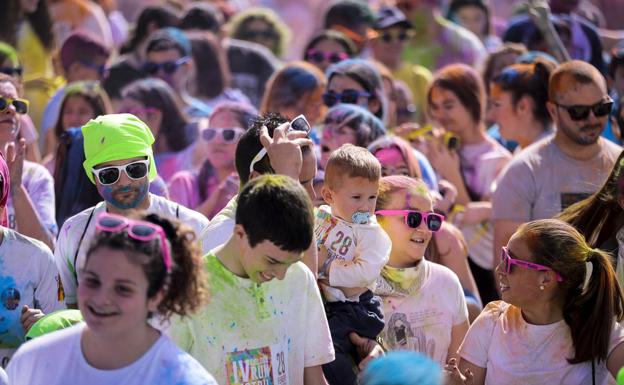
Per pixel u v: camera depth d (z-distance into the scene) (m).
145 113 14.73
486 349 8.78
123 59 18.27
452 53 19.91
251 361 7.42
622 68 14.70
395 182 9.51
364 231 8.80
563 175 11.63
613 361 8.44
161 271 6.42
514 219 11.69
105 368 6.55
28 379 6.64
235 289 7.43
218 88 18.48
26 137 13.48
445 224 11.22
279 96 14.20
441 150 13.59
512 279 8.52
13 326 8.62
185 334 7.34
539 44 17.84
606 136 14.32
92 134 9.02
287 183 7.08
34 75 18.25
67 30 20.78
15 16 18.19
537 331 8.55
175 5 23.06
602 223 9.62
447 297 9.48
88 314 6.35
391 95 15.88
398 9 20.38
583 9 20.95
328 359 7.90
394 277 9.30
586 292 8.45
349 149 8.88
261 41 22.41
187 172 13.40
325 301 8.95
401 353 5.67
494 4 29.73
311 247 8.27
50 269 8.79
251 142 8.30
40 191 11.02
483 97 14.08
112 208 9.04
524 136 14.01
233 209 8.31
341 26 20.17
